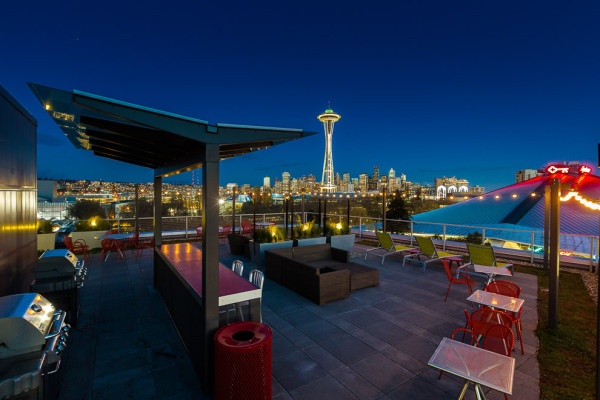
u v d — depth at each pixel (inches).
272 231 347.3
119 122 117.3
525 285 262.4
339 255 295.0
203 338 123.9
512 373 94.3
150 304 218.8
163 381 131.3
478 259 277.3
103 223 441.7
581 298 233.1
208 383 122.4
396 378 132.4
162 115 108.0
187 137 114.7
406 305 216.2
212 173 121.3
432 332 175.3
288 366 141.2
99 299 228.4
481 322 130.3
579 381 130.6
